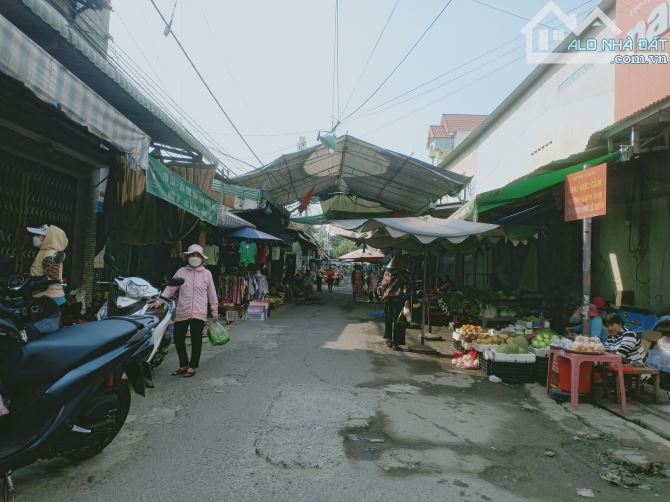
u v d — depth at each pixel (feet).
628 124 20.25
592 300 30.25
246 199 47.42
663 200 23.85
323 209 69.72
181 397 17.20
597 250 29.91
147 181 20.76
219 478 10.78
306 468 11.41
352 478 10.94
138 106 22.81
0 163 19.16
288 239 71.72
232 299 42.39
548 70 42.45
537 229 31.60
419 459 12.19
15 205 20.08
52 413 10.00
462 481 11.00
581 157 24.09
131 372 13.21
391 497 10.09
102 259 26.66
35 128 19.93
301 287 76.64
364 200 65.36
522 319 30.07
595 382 20.34
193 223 28.94
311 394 18.01
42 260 16.85
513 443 13.64
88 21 30.76
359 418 15.33
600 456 12.85
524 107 48.03
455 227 28.73
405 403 17.34
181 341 20.75
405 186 53.21
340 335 34.32
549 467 12.03
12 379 9.76
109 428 11.24
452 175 44.21
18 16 15.24
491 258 46.83
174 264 31.86
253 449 12.49
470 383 20.97
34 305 11.70
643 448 13.50
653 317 23.49
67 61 18.04
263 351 26.84
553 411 16.98
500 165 54.85
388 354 27.45
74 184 24.38
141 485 10.37
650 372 17.97
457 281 58.70
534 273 38.01
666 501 10.39
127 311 16.92
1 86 15.81
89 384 10.66
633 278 26.35
